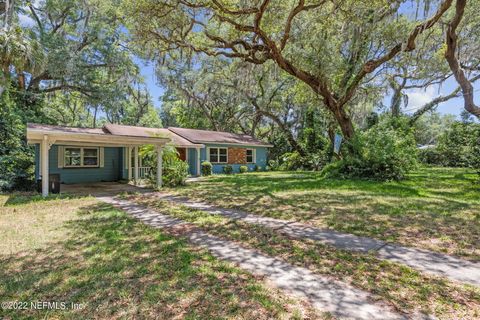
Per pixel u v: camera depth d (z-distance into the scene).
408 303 2.50
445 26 9.68
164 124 34.34
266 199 7.80
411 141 11.86
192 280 2.93
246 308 2.41
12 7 11.58
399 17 10.62
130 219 5.62
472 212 5.87
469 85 9.97
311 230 4.84
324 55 11.37
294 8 9.35
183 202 7.67
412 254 3.70
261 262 3.45
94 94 17.80
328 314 2.33
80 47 17.02
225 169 18.03
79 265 3.30
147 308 2.40
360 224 5.13
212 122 25.25
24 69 10.27
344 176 12.14
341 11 9.65
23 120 13.45
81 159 13.18
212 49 12.01
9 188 10.01
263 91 19.70
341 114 13.36
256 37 10.52
